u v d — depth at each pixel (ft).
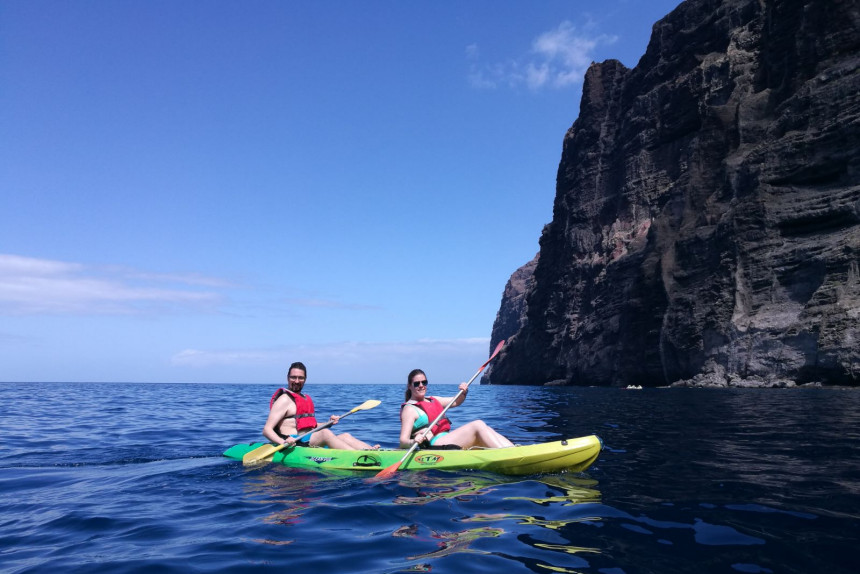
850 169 85.56
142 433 32.53
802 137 92.53
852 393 58.39
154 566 9.23
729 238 98.02
